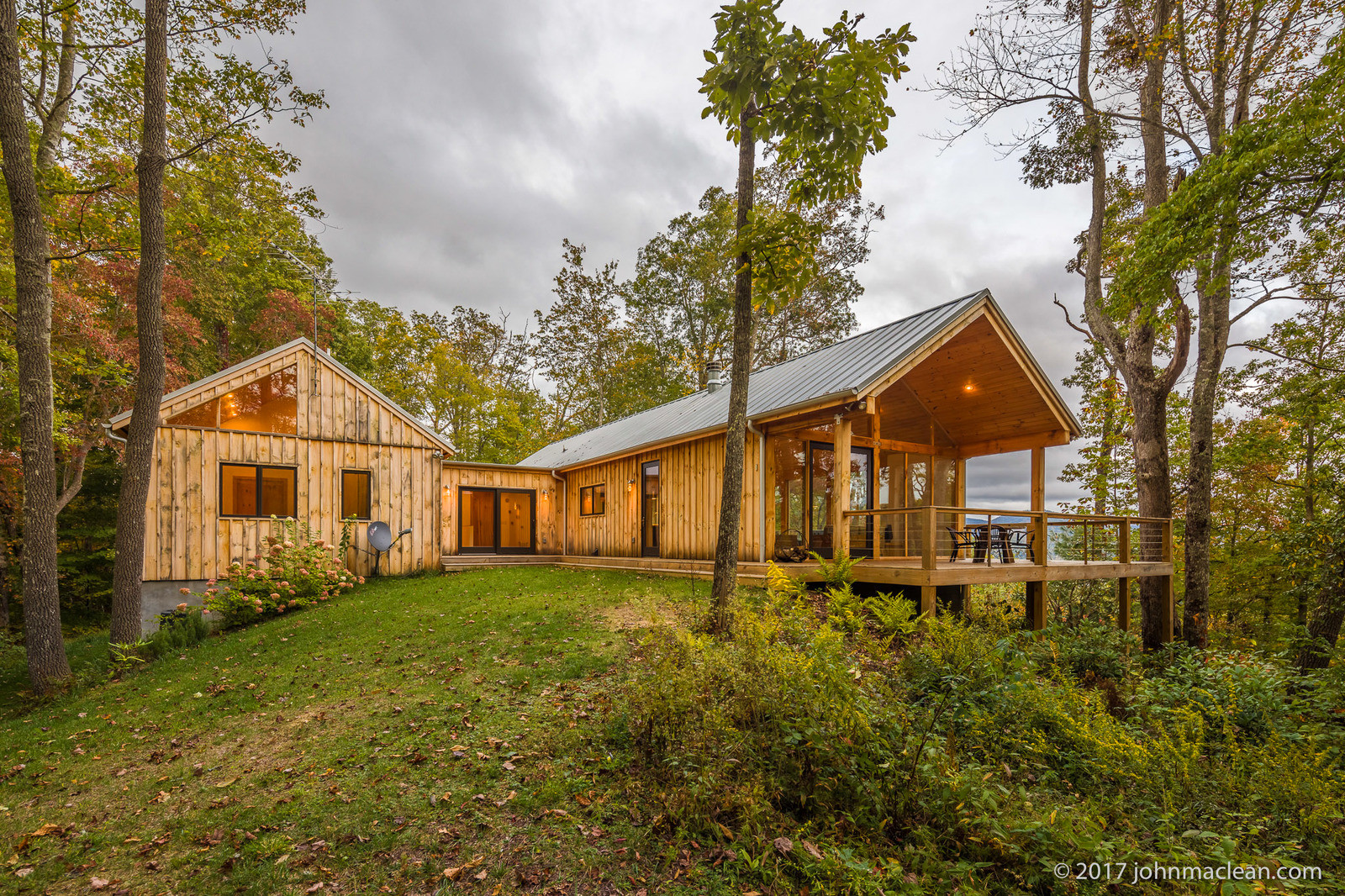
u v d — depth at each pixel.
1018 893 2.87
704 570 11.88
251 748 4.66
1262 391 12.47
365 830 3.31
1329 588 9.57
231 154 10.07
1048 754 4.55
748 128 6.87
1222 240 6.85
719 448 11.95
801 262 6.87
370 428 13.86
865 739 3.66
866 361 10.12
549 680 5.58
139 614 8.04
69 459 14.16
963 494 13.43
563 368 30.47
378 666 6.59
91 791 4.15
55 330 12.64
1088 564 9.62
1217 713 5.61
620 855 3.05
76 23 9.43
